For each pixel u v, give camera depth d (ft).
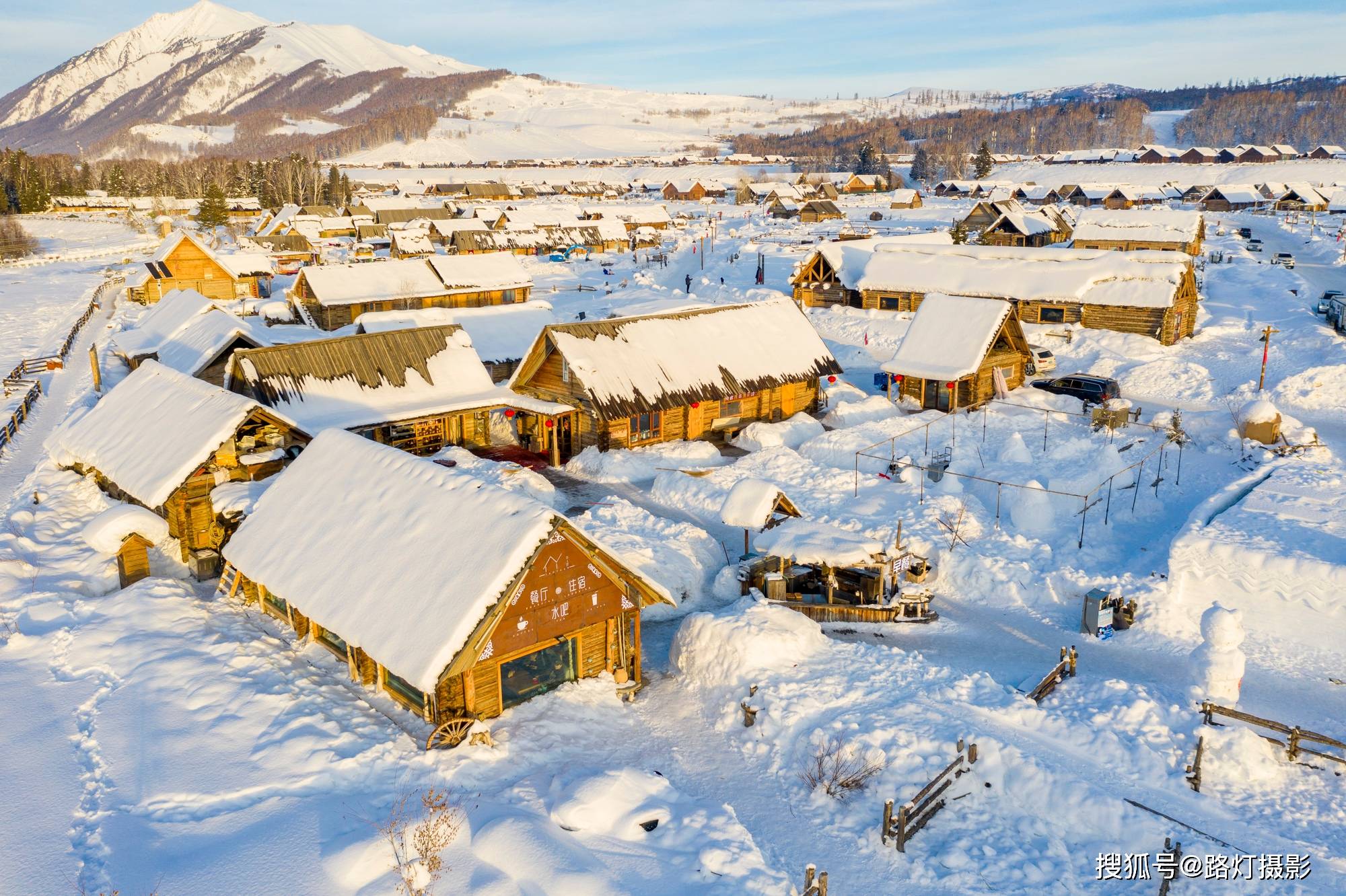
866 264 249.96
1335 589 87.86
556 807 60.39
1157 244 298.97
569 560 73.61
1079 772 66.28
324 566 78.13
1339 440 136.46
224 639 84.53
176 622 88.33
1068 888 56.90
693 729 74.84
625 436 144.97
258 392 131.23
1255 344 193.57
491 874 54.60
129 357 187.32
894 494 122.42
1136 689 75.05
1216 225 428.15
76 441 117.50
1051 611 93.81
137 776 63.87
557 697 75.82
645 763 69.87
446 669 65.57
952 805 64.39
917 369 162.50
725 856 56.13
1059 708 73.97
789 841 61.72
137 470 103.50
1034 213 404.77
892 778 66.44
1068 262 216.33
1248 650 84.84
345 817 60.03
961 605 96.58
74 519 116.78
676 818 60.23
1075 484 120.67
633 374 143.84
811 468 132.87
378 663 68.23
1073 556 102.01
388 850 55.98
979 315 164.96
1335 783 65.72
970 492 123.65
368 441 88.74
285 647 84.02
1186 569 94.94
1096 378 164.76
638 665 81.00
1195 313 209.67
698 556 105.91
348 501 82.69
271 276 312.09
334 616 73.46
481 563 68.85
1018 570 98.43
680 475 130.52
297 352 138.00
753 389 153.38
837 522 112.88
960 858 59.41
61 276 371.76
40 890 53.26
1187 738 69.15
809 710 73.36
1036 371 182.19
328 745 67.36
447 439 148.15
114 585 99.35
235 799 61.62
